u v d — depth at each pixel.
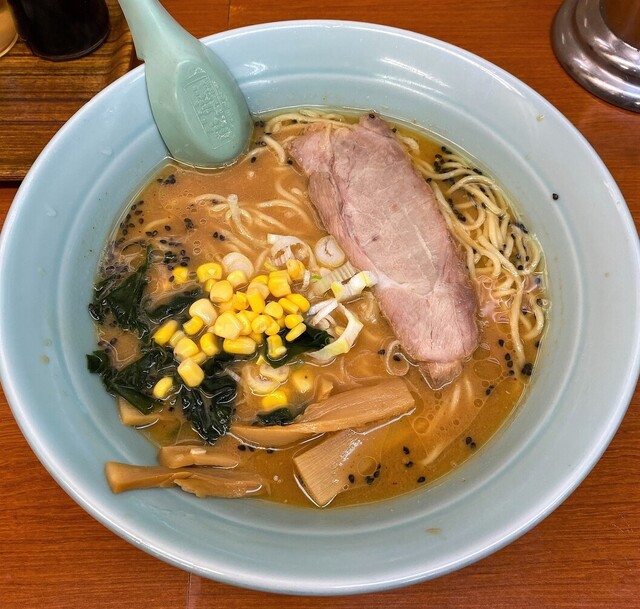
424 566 0.15
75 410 0.19
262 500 0.19
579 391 0.18
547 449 0.18
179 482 0.18
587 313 0.20
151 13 0.22
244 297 0.22
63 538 0.19
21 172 0.25
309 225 0.25
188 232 0.25
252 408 0.21
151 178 0.25
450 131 0.25
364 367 0.22
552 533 0.19
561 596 0.18
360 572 0.15
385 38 0.24
